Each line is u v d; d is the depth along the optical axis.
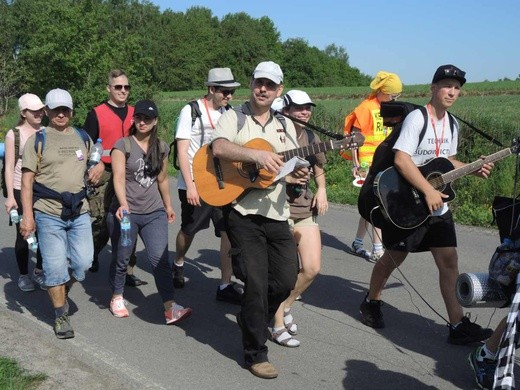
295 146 4.50
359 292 6.25
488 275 3.74
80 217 5.01
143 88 27.17
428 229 4.86
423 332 5.18
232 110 4.36
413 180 4.57
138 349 4.76
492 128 12.52
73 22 25.67
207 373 4.34
